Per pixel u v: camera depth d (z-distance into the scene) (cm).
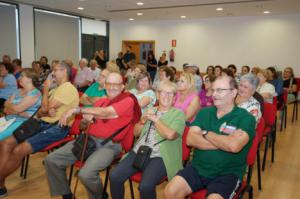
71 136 255
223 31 884
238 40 867
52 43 859
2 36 729
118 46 1087
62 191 207
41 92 280
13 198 227
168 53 988
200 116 183
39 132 234
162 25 986
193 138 173
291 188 254
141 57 1058
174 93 200
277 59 822
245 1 636
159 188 249
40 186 249
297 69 800
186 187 163
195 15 852
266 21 821
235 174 165
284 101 461
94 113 201
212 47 909
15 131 222
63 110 246
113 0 664
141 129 205
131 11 821
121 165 189
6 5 727
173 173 181
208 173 167
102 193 199
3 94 433
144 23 1020
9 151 221
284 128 474
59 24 873
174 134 180
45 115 246
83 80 609
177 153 189
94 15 925
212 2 654
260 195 239
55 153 204
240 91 234
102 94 312
